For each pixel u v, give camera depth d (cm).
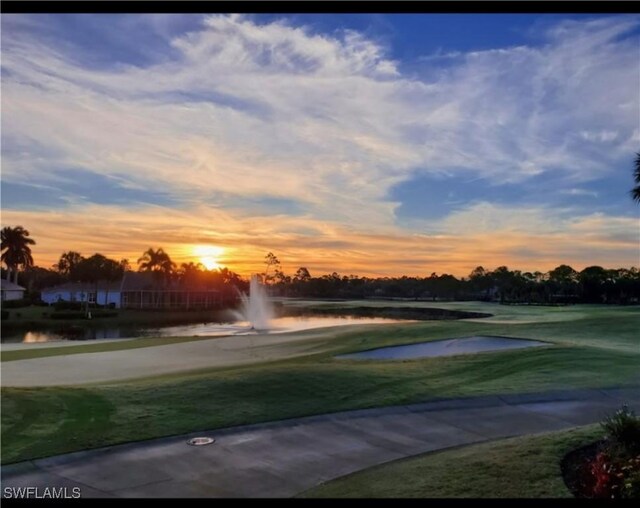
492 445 789
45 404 1078
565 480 634
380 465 758
